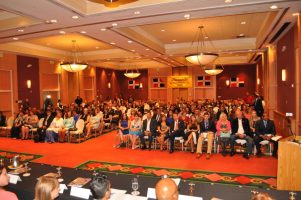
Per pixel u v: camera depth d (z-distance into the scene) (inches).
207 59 321.7
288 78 319.9
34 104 506.9
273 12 271.4
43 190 87.0
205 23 350.0
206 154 280.7
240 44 456.4
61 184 117.8
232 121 282.7
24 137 383.2
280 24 288.8
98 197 84.9
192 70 786.8
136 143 337.7
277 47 387.5
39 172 140.9
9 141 367.2
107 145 334.0
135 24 273.3
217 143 282.2
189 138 286.8
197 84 785.6
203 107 434.0
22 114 401.1
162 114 334.0
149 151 299.3
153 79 831.1
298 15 250.8
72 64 426.3
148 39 407.8
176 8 222.7
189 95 788.0
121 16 244.4
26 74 488.7
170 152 289.6
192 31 393.7
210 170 225.1
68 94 621.6
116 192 111.3
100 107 494.3
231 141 272.5
